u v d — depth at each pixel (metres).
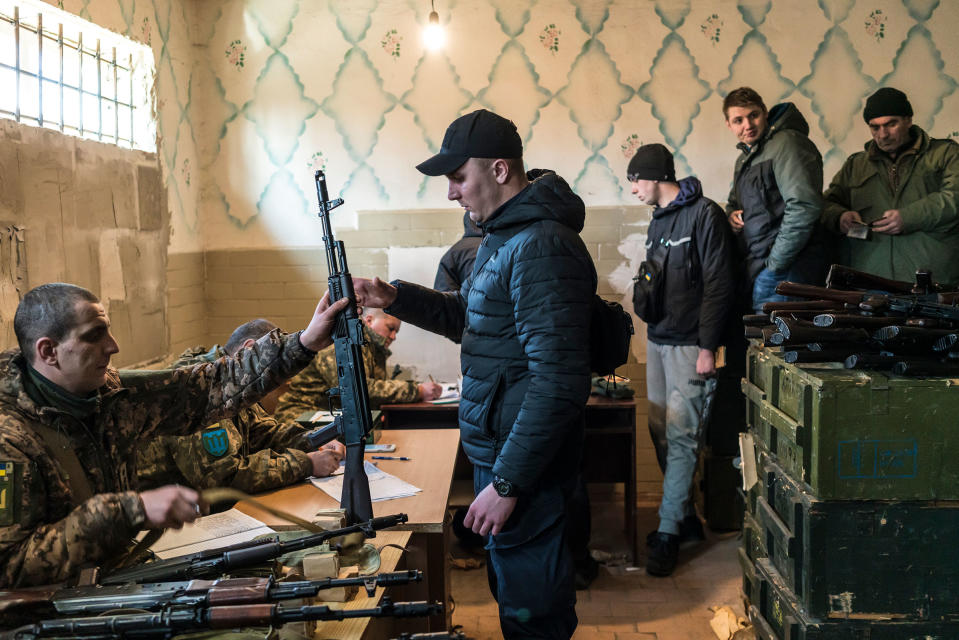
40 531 1.61
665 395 4.00
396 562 1.93
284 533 2.03
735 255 3.89
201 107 4.70
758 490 2.58
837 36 4.41
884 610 2.03
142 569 1.65
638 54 4.50
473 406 2.27
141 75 4.05
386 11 4.59
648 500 4.75
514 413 2.20
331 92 4.65
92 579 1.57
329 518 1.98
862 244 3.74
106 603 1.47
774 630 2.34
